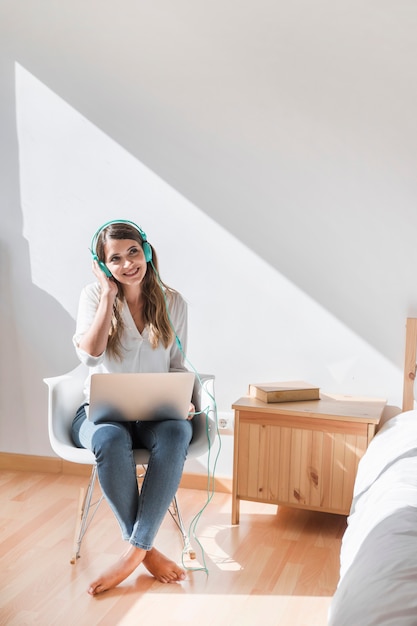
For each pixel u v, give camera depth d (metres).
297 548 2.57
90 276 3.23
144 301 2.59
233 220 3.08
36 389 3.34
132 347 2.56
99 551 2.52
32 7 3.16
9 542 2.57
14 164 3.26
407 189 2.90
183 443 2.35
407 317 2.94
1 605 2.12
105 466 2.29
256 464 2.77
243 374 3.14
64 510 2.88
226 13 2.99
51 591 2.21
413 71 2.84
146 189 3.15
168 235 3.15
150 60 3.08
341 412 2.68
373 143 2.91
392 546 1.57
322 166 2.97
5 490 3.10
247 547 2.57
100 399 2.32
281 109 2.98
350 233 2.97
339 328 3.02
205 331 3.16
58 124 3.20
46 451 3.35
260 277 3.08
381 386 2.99
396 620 1.27
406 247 2.93
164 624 2.04
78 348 2.49
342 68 2.91
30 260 3.29
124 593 2.21
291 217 3.02
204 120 3.06
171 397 2.37
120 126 3.14
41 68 3.19
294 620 2.07
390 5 2.83
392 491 1.95
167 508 2.30
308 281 3.03
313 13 2.91
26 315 3.32
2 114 3.25
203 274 3.13
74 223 3.23
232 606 2.15
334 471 2.68
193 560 2.45
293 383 2.99
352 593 1.44
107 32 3.10
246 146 3.03
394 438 2.43
